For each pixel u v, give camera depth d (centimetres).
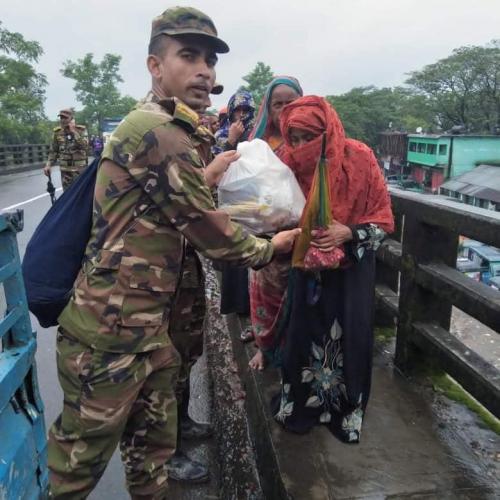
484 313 222
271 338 266
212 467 262
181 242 173
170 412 188
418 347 290
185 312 234
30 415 180
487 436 240
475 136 3625
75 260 175
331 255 207
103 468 174
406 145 4262
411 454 227
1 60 3047
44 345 424
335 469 217
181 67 171
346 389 228
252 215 204
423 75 5081
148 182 157
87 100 6712
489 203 2731
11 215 169
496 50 4856
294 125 207
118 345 162
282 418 243
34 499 176
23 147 2448
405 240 291
